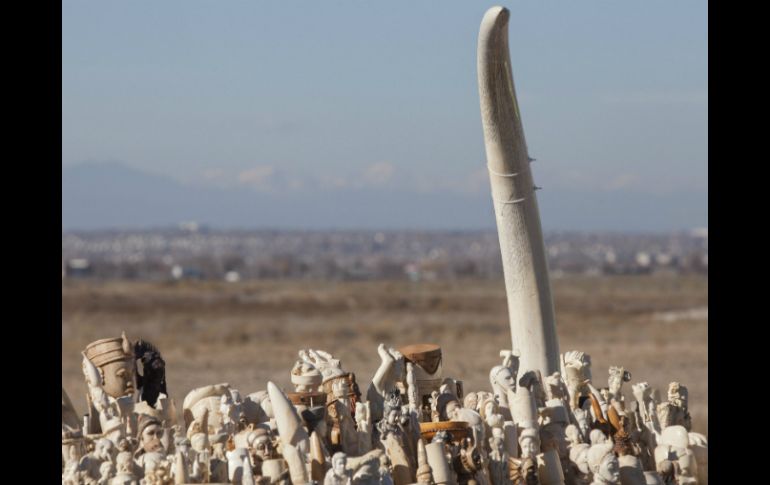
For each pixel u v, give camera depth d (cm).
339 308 15888
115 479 1488
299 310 15438
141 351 1819
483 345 9962
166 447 1627
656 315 13850
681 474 1823
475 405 1795
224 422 1625
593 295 19975
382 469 1495
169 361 8394
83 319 12888
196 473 1479
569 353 1980
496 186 2172
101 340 1753
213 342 10406
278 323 13062
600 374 6669
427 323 13025
